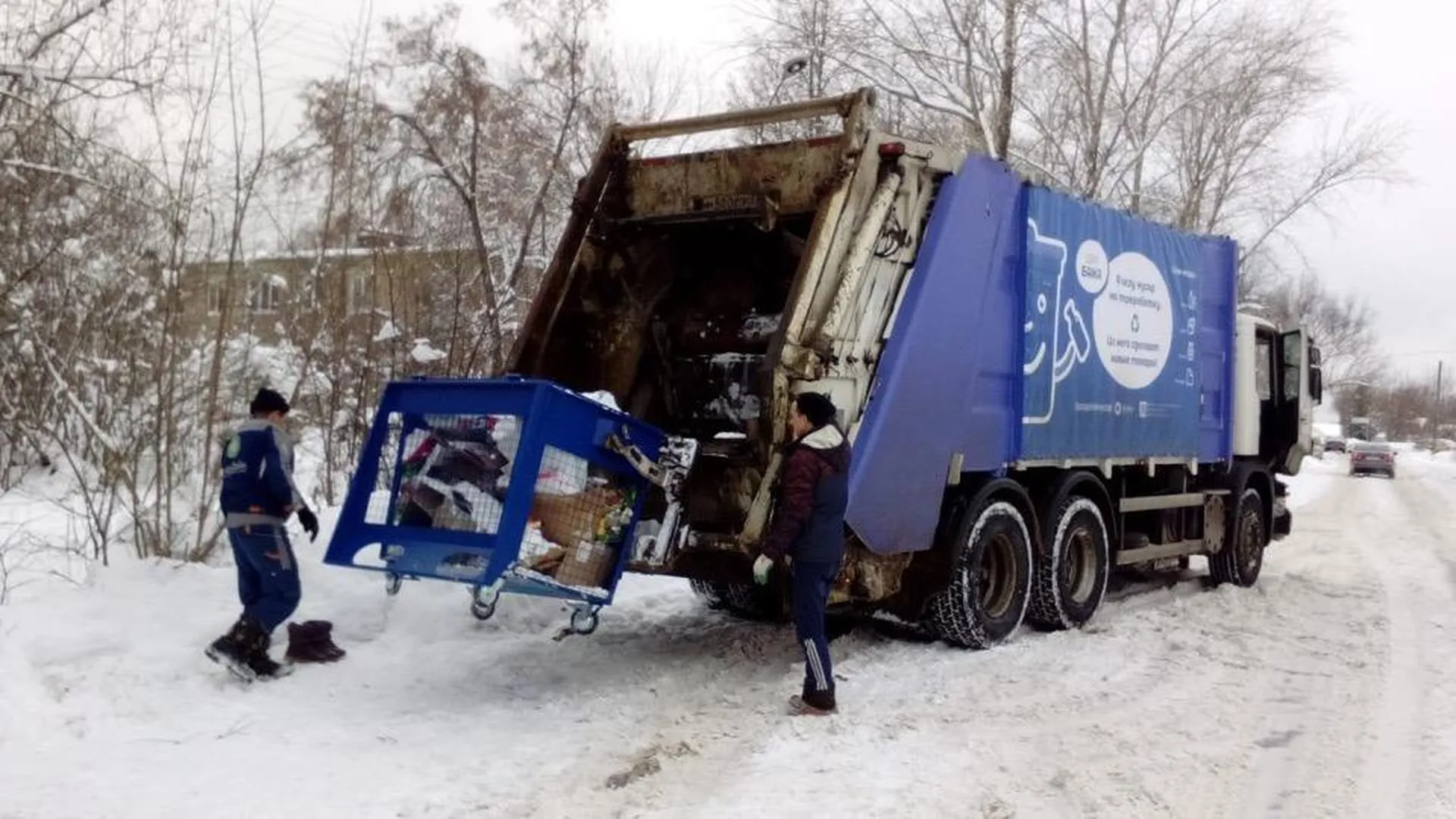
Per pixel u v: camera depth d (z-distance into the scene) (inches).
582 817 175.9
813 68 706.2
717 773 197.2
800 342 247.1
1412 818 181.9
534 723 224.7
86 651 241.4
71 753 198.1
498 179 557.3
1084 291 334.3
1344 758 213.6
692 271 304.3
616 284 299.7
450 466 236.2
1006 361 302.7
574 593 227.5
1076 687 258.7
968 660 284.4
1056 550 324.2
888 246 268.1
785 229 285.1
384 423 246.4
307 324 418.3
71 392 318.3
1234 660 294.4
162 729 212.2
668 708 236.7
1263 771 205.8
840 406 254.7
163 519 330.3
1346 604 386.3
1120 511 362.0
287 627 267.7
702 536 250.4
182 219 326.0
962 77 701.3
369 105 442.3
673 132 285.4
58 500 312.7
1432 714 244.8
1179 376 386.9
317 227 422.9
